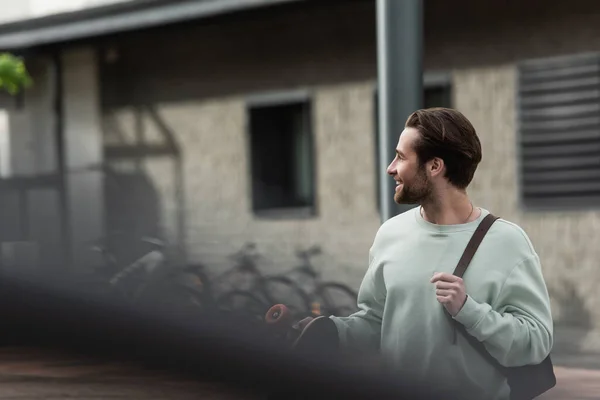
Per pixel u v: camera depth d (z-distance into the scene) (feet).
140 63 67.15
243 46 61.67
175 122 65.46
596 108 47.37
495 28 50.60
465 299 11.92
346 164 57.16
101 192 69.56
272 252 60.70
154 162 66.69
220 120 63.16
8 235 73.00
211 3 57.98
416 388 12.48
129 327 38.93
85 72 70.13
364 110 56.24
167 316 39.81
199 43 63.93
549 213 48.80
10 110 74.33
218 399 26.68
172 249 62.64
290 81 59.57
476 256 12.31
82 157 70.64
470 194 51.70
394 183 24.67
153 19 61.05
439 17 52.75
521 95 49.90
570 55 48.06
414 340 12.50
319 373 13.03
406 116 24.79
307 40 58.59
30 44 68.13
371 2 55.26
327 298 43.78
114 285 41.65
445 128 12.41
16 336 40.01
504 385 12.35
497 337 11.90
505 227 12.46
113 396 27.86
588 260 47.47
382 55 24.98
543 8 48.85
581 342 42.11
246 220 61.93
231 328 36.70
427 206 12.69
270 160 61.21
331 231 57.82
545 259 48.96
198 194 64.34
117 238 44.14
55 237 71.61
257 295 40.68
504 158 50.49
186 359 32.32
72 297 44.47
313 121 58.49
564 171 48.57
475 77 51.42
